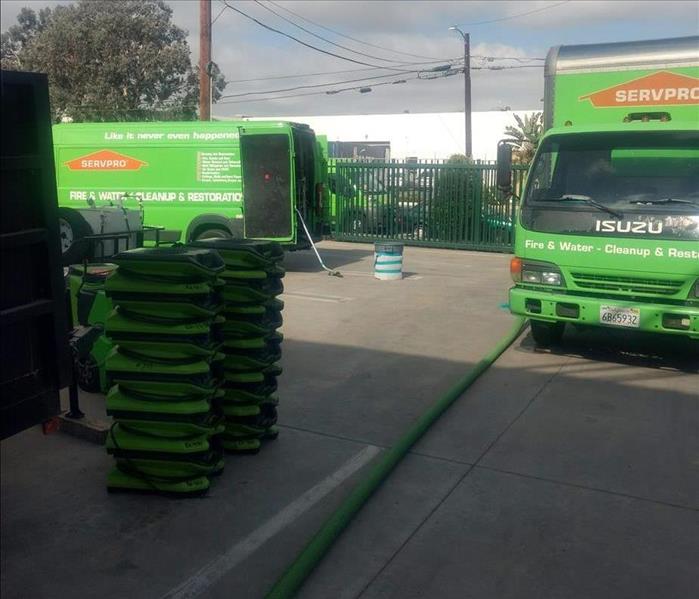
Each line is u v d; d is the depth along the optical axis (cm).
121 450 509
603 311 798
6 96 337
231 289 559
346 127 4388
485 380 794
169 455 506
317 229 1563
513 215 1873
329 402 714
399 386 768
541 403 723
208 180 1441
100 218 1098
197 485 511
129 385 509
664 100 858
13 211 344
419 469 568
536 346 933
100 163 1503
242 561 437
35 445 597
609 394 753
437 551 452
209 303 515
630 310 786
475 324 1048
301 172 1438
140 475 511
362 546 457
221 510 498
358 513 496
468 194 1922
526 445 618
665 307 773
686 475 564
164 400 505
